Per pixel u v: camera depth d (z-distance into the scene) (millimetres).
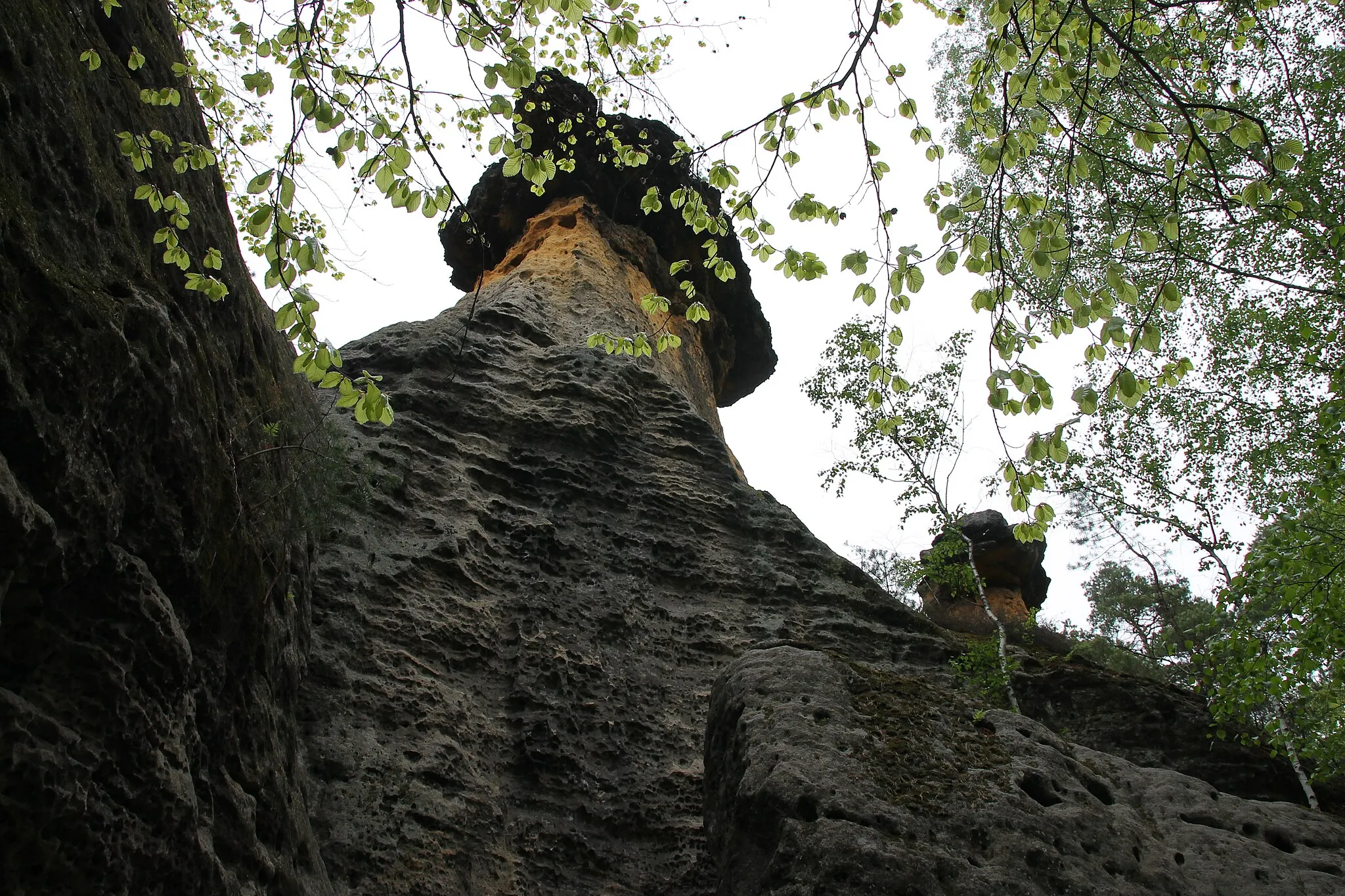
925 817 8758
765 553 16422
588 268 23266
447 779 11156
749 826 8906
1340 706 11234
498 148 7531
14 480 6020
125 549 7270
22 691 6477
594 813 11820
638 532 15820
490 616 13352
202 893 7312
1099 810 9320
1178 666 17094
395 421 15328
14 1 7066
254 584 8891
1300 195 14180
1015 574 21672
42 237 6855
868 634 15211
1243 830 9703
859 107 7070
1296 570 10422
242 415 9461
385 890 9867
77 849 6398
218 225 9859
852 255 7262
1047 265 7152
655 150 27719
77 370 6629
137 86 8750
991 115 7797
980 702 10805
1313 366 12516
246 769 8445
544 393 17688
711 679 14055
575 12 7191
